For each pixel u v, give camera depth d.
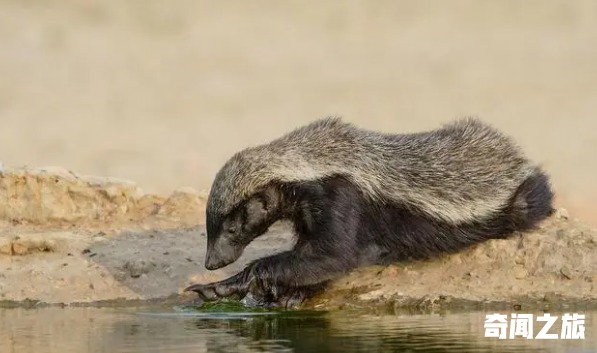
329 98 62.12
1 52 68.12
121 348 17.14
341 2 80.50
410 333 17.91
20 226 23.44
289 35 74.81
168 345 17.33
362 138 20.52
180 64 68.38
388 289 20.39
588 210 39.19
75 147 51.62
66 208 23.81
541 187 21.39
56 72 65.56
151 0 78.56
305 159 19.94
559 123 55.97
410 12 78.94
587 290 20.11
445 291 20.28
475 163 20.83
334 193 19.83
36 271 21.64
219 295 19.89
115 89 63.16
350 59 70.00
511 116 57.56
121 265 21.80
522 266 20.61
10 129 54.59
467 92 62.84
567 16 76.75
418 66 68.50
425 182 20.36
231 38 73.50
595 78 65.06
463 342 17.33
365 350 16.80
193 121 57.47
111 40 71.81
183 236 22.95
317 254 19.77
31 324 19.08
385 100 61.66
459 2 80.50
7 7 75.44
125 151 51.19
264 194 19.83
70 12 75.56
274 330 18.30
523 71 66.75
